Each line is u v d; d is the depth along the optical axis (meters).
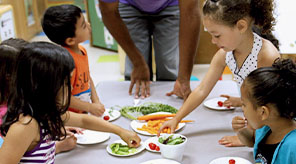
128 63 2.20
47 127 1.01
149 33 2.17
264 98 0.96
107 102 1.74
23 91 0.98
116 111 1.61
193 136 1.36
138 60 1.87
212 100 1.69
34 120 0.99
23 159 1.04
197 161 1.18
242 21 1.15
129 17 2.04
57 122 1.03
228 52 1.34
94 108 1.53
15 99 0.99
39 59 0.97
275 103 0.96
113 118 1.53
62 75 0.99
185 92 1.71
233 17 1.14
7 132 1.00
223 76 3.46
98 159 1.21
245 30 1.18
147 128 1.42
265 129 1.08
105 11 1.76
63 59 1.00
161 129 1.37
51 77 0.97
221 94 1.78
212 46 3.90
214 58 1.42
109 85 2.00
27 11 5.29
